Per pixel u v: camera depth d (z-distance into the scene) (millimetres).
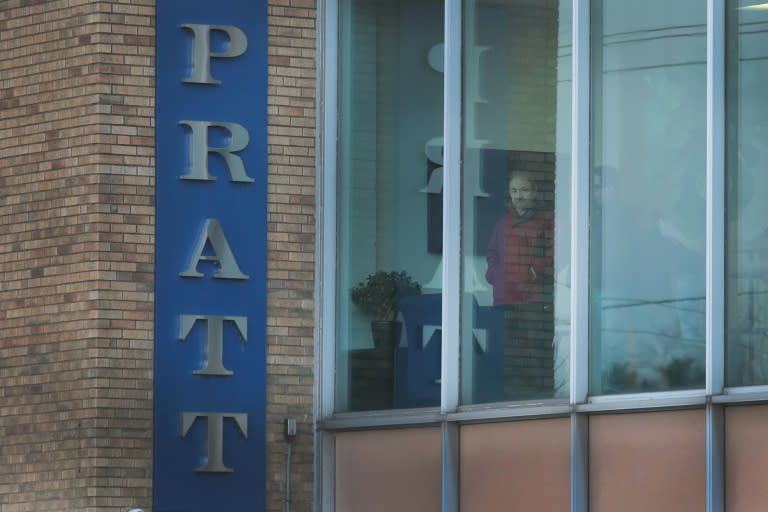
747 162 42281
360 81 50344
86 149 49438
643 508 42812
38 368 49625
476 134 48000
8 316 50344
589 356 44562
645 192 44188
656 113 44250
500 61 48000
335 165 50156
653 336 43531
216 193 49688
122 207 49250
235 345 49312
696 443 42094
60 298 49438
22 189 50406
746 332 41719
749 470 41062
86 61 49750
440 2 49750
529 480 45188
